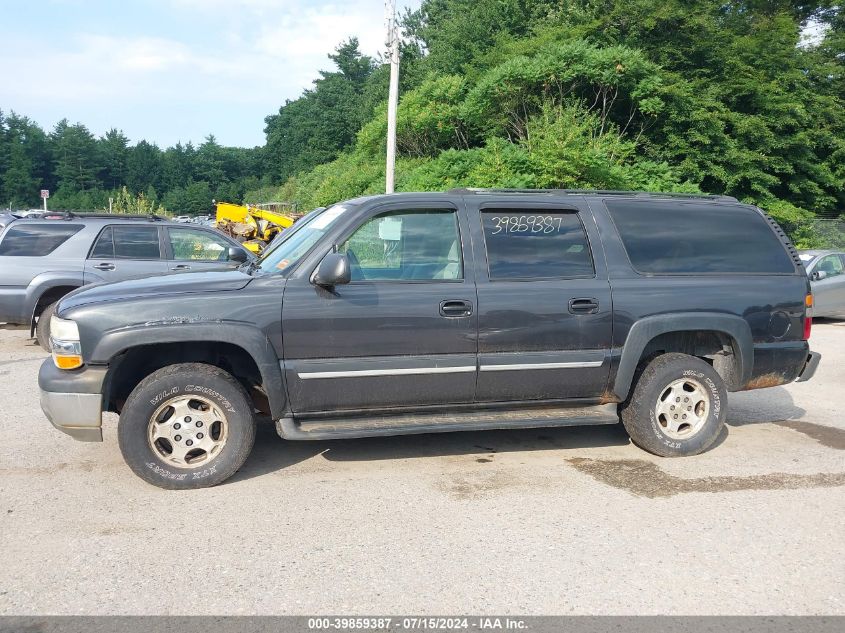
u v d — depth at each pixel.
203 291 4.51
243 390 4.61
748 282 5.37
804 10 27.83
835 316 13.70
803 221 22.94
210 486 4.60
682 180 21.61
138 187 127.50
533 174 18.33
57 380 4.42
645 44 22.59
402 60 42.75
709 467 5.10
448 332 4.76
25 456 5.20
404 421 4.79
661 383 5.18
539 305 4.90
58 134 125.31
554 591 3.32
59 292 9.34
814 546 3.82
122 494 4.48
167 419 4.51
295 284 4.60
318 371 4.60
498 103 22.53
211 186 122.56
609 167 18.78
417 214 4.91
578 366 5.00
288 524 4.05
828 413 6.75
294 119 93.00
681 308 5.16
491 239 4.98
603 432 6.02
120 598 3.23
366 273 4.75
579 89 21.95
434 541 3.85
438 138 26.19
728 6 24.86
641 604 3.21
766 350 5.41
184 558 3.63
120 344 4.33
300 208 40.28
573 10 24.69
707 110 21.88
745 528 4.05
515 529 4.01
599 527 4.04
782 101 22.84
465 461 5.21
